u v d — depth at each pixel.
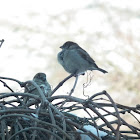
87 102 4.66
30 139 4.78
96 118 5.02
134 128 5.01
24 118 4.81
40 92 4.83
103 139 4.92
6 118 4.77
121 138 4.90
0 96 4.93
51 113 4.59
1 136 4.72
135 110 4.91
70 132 4.49
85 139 4.78
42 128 4.38
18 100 5.03
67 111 5.05
